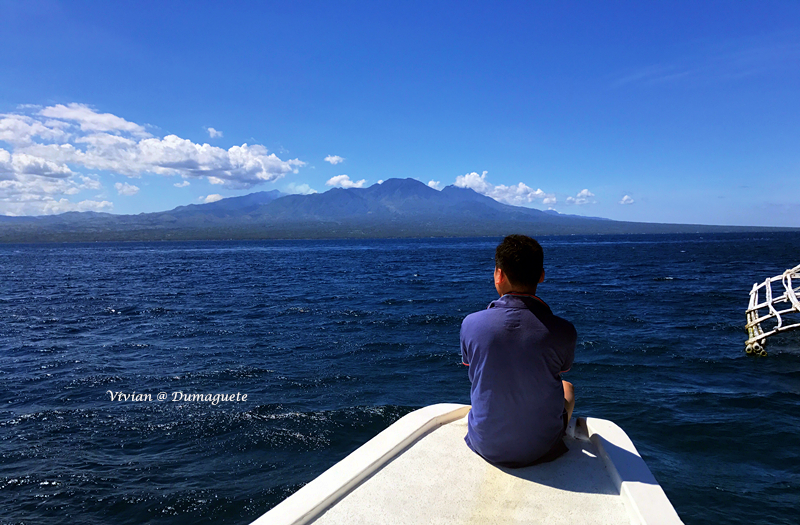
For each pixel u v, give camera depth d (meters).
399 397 9.68
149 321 19.31
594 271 43.12
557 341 2.65
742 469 6.48
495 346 2.70
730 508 5.57
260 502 6.07
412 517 2.18
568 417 3.00
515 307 2.80
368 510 2.23
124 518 5.78
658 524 2.01
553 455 2.74
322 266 58.72
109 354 13.64
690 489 5.98
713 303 22.12
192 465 7.00
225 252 118.62
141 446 7.61
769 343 14.11
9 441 7.79
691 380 10.42
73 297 28.23
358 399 9.58
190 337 15.90
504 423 2.65
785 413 8.40
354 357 12.86
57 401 9.68
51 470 6.85
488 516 2.19
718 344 13.84
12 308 23.59
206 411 8.98
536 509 2.25
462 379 10.88
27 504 6.04
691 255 69.31
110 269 56.69
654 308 20.69
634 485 2.32
